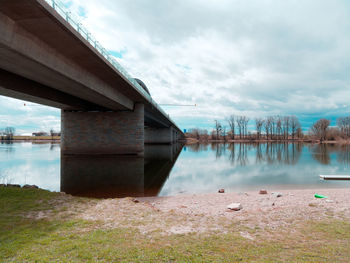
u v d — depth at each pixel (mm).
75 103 31484
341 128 112438
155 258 4594
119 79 25875
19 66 16906
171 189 15281
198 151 53344
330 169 24328
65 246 5090
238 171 23391
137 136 36125
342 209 8781
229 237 5859
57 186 15852
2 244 5180
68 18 16062
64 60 19000
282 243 5500
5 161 29688
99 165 25656
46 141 120062
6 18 13086
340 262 4527
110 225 6691
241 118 132000
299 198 11805
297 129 124688
